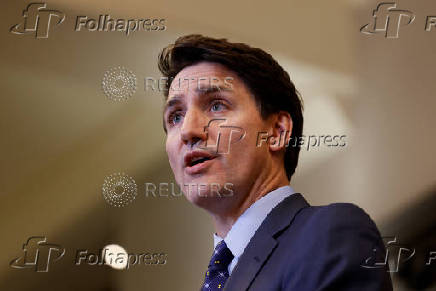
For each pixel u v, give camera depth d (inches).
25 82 266.5
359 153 219.3
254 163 171.6
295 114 185.0
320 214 149.5
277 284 143.2
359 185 217.0
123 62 260.2
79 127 261.3
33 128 264.5
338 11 234.8
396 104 220.7
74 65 266.2
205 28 261.0
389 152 217.5
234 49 178.2
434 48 220.1
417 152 215.6
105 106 261.4
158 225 240.4
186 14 261.9
